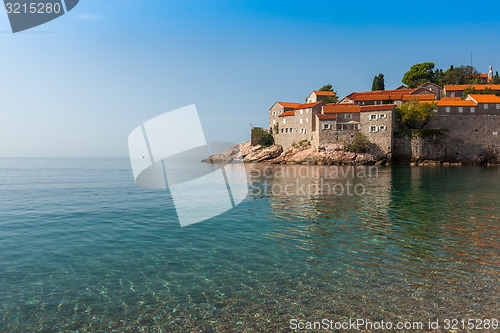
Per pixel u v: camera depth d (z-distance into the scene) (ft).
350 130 302.66
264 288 32.63
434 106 287.48
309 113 346.95
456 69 412.77
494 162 283.59
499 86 336.08
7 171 270.87
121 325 26.16
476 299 30.32
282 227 58.65
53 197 100.73
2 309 28.35
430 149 285.02
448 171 205.26
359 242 48.75
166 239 50.78
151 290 32.19
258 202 87.45
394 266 38.58
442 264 39.32
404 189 114.01
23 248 46.01
